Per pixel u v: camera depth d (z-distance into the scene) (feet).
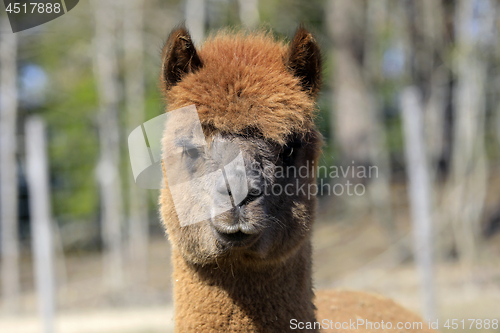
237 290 9.52
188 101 9.33
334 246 40.40
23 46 44.93
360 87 49.73
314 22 51.03
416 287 29.40
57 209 42.34
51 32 42.98
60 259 40.42
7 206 33.88
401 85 44.68
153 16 46.19
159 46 11.55
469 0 33.24
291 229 9.59
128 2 43.47
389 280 31.53
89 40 45.78
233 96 9.20
